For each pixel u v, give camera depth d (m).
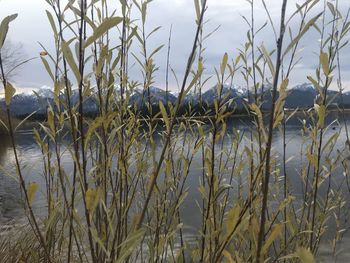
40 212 5.70
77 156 1.45
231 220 1.38
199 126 2.11
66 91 1.52
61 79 1.59
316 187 2.45
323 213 2.66
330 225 5.53
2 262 3.39
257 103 2.19
